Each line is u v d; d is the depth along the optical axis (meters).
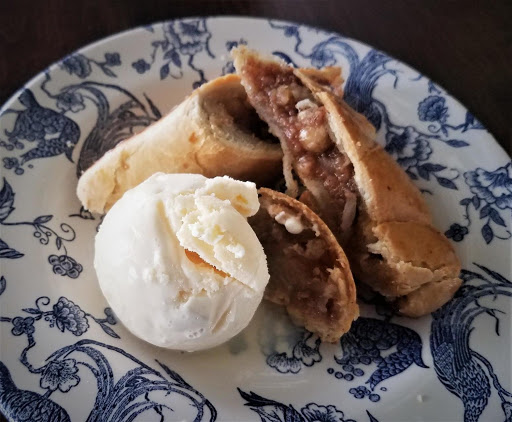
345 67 0.20
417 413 0.14
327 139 0.17
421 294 0.16
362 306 0.17
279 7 0.24
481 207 0.18
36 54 0.21
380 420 0.14
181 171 0.17
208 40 0.20
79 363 0.13
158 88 0.20
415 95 0.20
